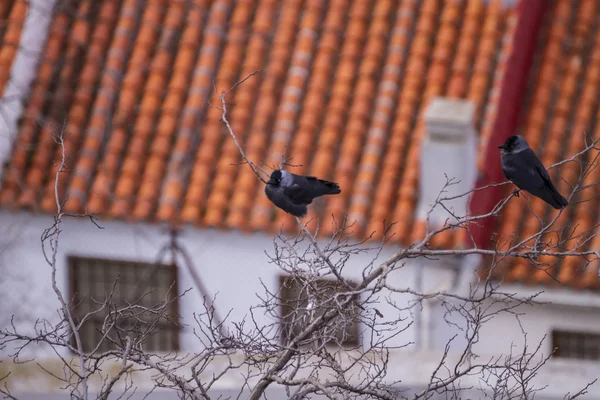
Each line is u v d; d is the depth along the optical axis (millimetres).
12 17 24094
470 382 17938
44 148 23297
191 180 22984
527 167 14914
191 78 24266
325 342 13500
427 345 21203
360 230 21781
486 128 23203
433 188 21688
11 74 23656
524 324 22250
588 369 18438
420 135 23000
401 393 17828
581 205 22766
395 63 24156
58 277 23062
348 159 22812
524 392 14008
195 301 22812
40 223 22875
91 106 23938
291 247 14648
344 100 23656
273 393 17734
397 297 21453
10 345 22766
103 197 22812
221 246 22547
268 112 23562
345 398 13344
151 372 18156
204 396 13625
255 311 22547
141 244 22766
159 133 23562
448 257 21328
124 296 23047
